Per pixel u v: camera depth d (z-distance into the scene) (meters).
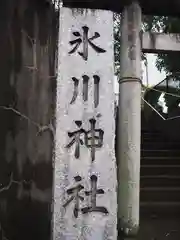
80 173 3.12
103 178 3.14
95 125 3.20
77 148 3.15
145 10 3.85
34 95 4.20
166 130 8.52
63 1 3.61
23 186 3.91
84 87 3.24
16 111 3.88
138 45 3.64
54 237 3.03
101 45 3.33
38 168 4.16
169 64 8.40
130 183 3.51
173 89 8.55
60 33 3.29
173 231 5.05
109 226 3.08
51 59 4.57
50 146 4.40
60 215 3.05
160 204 5.61
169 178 6.25
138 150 3.56
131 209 3.49
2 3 3.77
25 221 3.90
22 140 3.95
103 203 3.11
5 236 3.61
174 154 7.31
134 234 3.51
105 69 3.29
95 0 3.58
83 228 3.05
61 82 3.22
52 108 4.50
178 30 7.06
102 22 3.37
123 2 3.65
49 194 4.27
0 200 3.57
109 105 3.24
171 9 3.84
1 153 3.61
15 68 3.91
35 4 4.31
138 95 3.61
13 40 3.91
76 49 3.29
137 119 3.58
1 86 3.67
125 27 3.66
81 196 3.09
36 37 4.32
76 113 3.20
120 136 3.60
